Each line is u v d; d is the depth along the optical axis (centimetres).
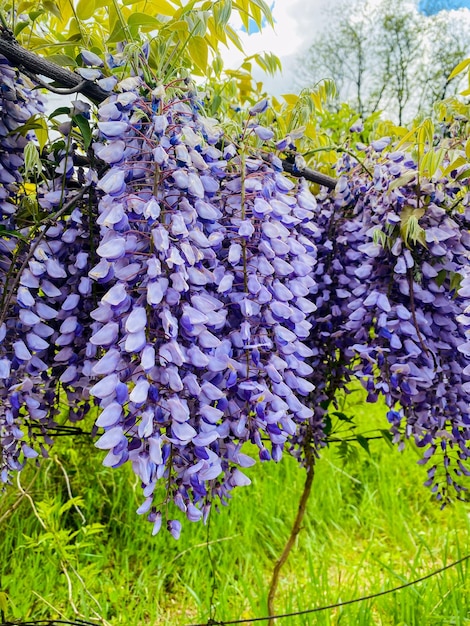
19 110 114
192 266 91
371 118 208
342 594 261
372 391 135
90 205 110
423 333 133
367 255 138
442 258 134
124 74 98
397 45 955
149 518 89
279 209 104
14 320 109
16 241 112
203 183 97
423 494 390
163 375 86
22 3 133
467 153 132
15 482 218
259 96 189
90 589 263
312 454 191
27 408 107
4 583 247
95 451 320
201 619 245
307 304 111
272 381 101
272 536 337
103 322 93
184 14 112
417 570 309
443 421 143
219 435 91
